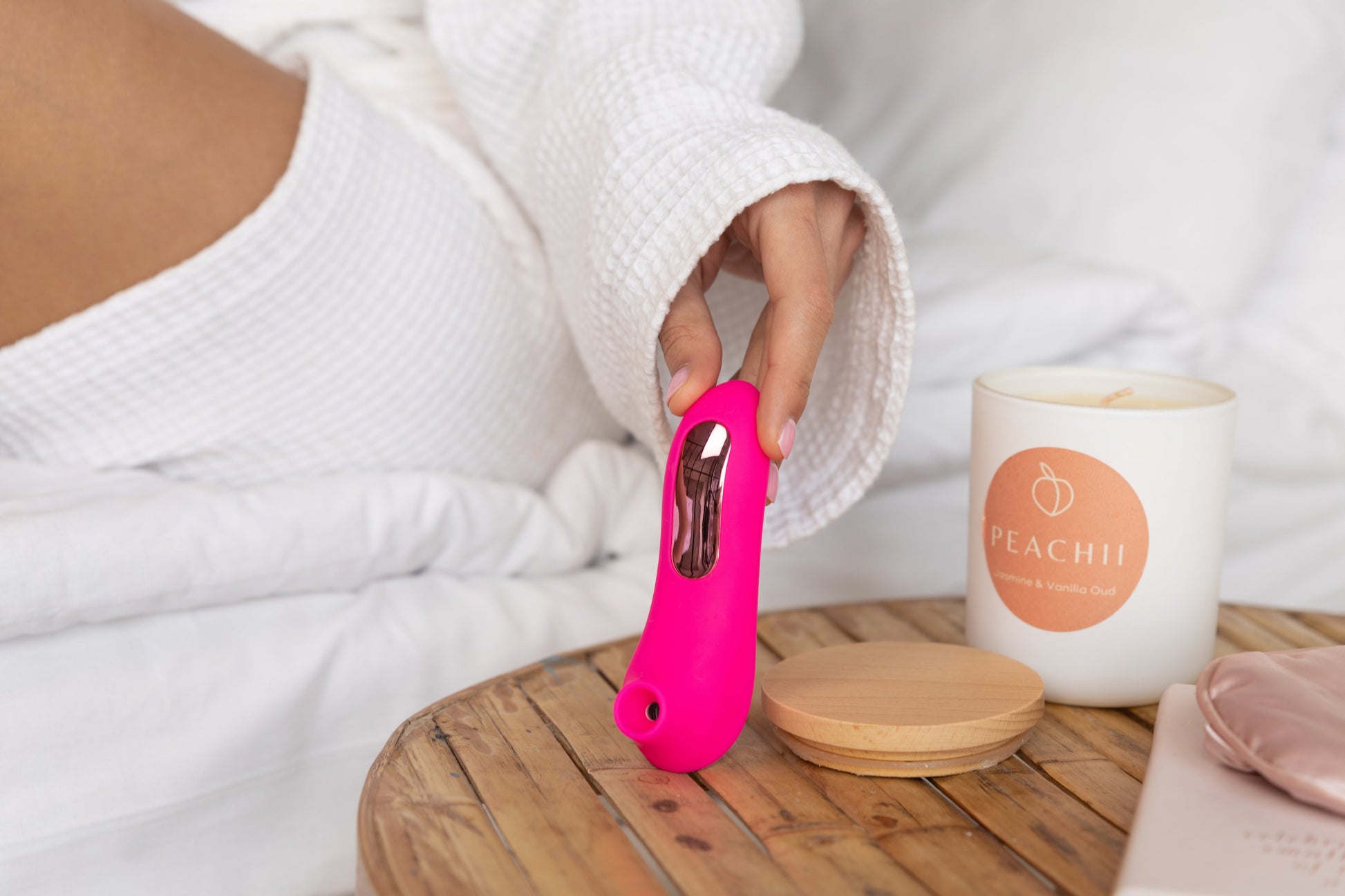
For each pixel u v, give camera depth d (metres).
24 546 0.47
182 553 0.52
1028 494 0.42
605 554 0.76
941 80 0.93
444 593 0.63
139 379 0.59
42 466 0.59
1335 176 0.93
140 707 0.49
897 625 0.53
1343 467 0.78
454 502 0.63
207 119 0.57
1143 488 0.41
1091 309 0.75
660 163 0.46
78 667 0.49
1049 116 0.86
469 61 0.69
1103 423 0.40
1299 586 0.75
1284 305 0.91
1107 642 0.42
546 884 0.31
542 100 0.64
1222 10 0.85
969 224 0.88
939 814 0.35
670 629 0.36
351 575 0.59
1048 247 0.85
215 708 0.51
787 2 0.70
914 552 0.74
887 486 0.77
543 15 0.66
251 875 0.52
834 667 0.42
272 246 0.57
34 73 0.52
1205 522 0.42
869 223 0.42
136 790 0.48
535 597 0.65
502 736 0.41
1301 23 0.85
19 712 0.46
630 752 0.40
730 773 0.38
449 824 0.34
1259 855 0.30
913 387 0.75
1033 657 0.43
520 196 0.70
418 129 0.71
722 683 0.36
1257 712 0.34
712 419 0.36
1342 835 0.31
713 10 0.65
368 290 0.62
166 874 0.50
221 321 0.58
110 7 0.54
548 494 0.74
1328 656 0.38
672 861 0.33
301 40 0.78
